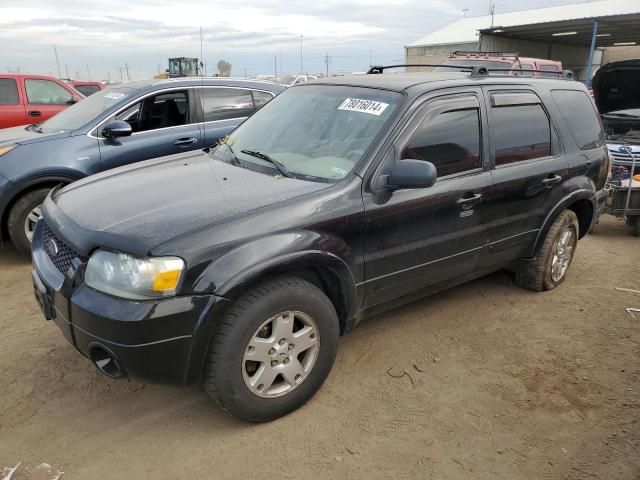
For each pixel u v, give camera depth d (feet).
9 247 18.66
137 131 18.81
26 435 9.17
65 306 8.71
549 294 15.39
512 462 8.85
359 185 10.00
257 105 21.47
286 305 9.07
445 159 11.44
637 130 25.23
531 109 13.80
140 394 10.37
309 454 8.89
